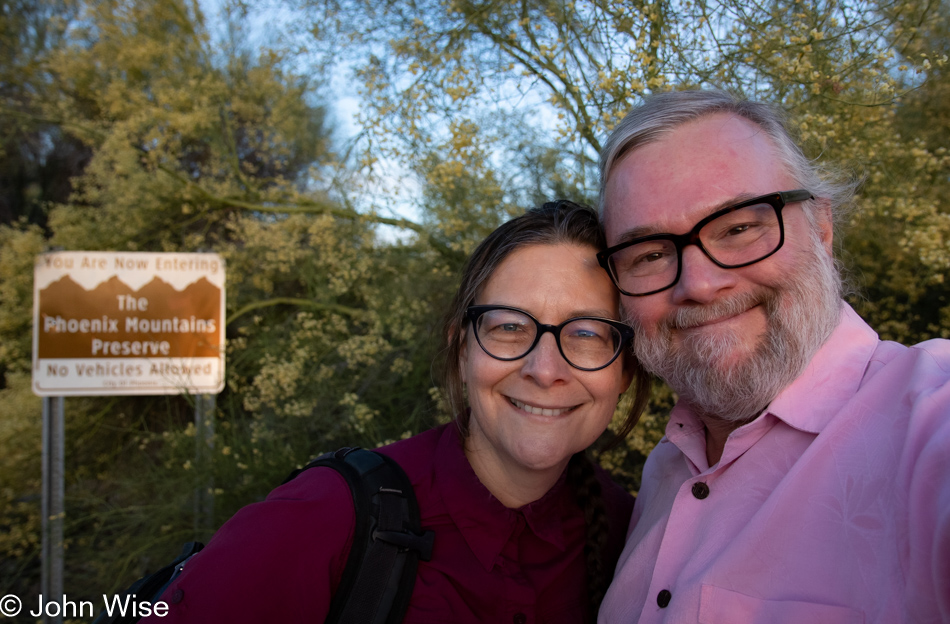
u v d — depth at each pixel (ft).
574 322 3.77
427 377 11.56
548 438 3.71
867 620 2.52
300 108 14.16
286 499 3.64
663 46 7.02
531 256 3.90
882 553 2.57
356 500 3.64
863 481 2.76
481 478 4.09
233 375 13.88
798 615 2.66
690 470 3.83
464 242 10.19
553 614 3.91
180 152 14.76
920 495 2.37
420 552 3.64
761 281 3.28
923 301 9.53
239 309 15.16
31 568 14.96
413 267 12.53
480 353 3.89
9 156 18.52
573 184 8.86
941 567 2.21
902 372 2.99
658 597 3.41
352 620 3.43
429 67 9.04
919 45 7.08
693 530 3.45
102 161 14.83
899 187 7.50
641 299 3.68
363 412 11.12
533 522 3.92
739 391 3.34
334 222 12.58
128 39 14.01
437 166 9.13
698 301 3.37
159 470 12.76
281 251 13.23
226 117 14.47
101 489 14.96
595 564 4.10
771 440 3.30
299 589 3.39
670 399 8.75
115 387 13.21
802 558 2.79
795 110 7.08
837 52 6.84
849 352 3.32
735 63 7.14
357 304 14.21
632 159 3.66
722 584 2.94
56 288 13.17
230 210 15.34
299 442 12.20
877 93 6.72
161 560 12.41
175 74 14.52
